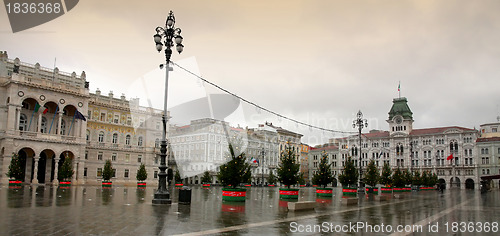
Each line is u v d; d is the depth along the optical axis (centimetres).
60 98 6750
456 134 11638
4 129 6253
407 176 6656
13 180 4888
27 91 6338
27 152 6731
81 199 2617
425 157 12175
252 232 1286
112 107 8081
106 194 3469
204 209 2045
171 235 1164
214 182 9438
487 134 12156
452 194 5922
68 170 5512
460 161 11462
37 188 4650
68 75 7806
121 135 8181
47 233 1134
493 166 10894
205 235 1191
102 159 7769
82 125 7069
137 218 1544
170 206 2152
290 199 3256
